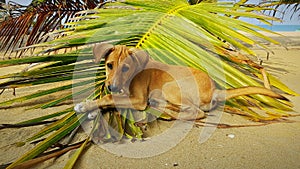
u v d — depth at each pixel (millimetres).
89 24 1537
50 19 2311
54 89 1260
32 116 1365
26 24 2189
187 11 1677
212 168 1001
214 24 1575
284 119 1316
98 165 1023
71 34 1468
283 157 1043
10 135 1194
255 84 1368
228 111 1372
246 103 1420
